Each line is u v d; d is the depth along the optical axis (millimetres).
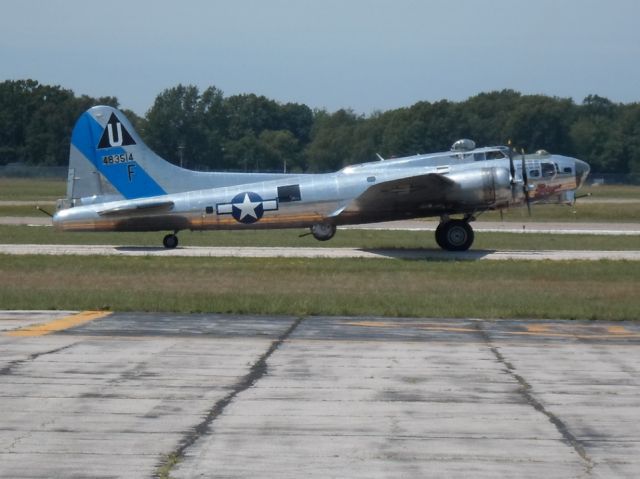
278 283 85688
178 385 43594
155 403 40312
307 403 40562
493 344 54594
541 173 118312
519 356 50906
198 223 119875
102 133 120062
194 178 121000
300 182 119500
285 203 118688
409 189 114125
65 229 119875
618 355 51438
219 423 37469
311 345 53781
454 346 53781
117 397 41281
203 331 58531
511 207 120500
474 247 126500
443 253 117312
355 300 73750
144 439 35312
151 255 111750
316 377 45438
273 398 41344
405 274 93000
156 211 119250
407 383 44312
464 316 65812
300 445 34750
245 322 62469
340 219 118938
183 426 37000
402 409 39688
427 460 33188
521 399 41531
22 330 58438
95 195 120688
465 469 32281
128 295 76062
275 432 36312
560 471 32156
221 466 32438
